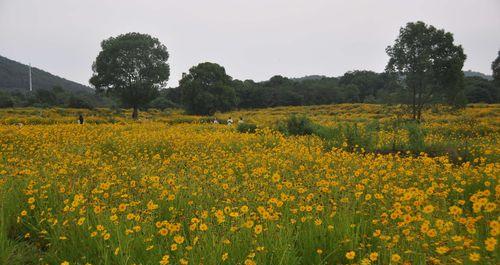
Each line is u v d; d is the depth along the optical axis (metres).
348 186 5.84
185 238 4.38
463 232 4.09
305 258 4.07
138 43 56.16
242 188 6.25
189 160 9.38
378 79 103.88
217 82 67.88
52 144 12.32
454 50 38.19
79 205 5.26
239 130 22.06
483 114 42.53
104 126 22.78
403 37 38.50
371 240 4.30
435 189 6.12
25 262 4.35
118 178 7.20
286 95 91.31
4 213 5.20
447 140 16.22
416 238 3.82
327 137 16.17
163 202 5.73
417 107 37.19
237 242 4.04
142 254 4.11
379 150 13.44
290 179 7.00
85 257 4.13
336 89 95.69
